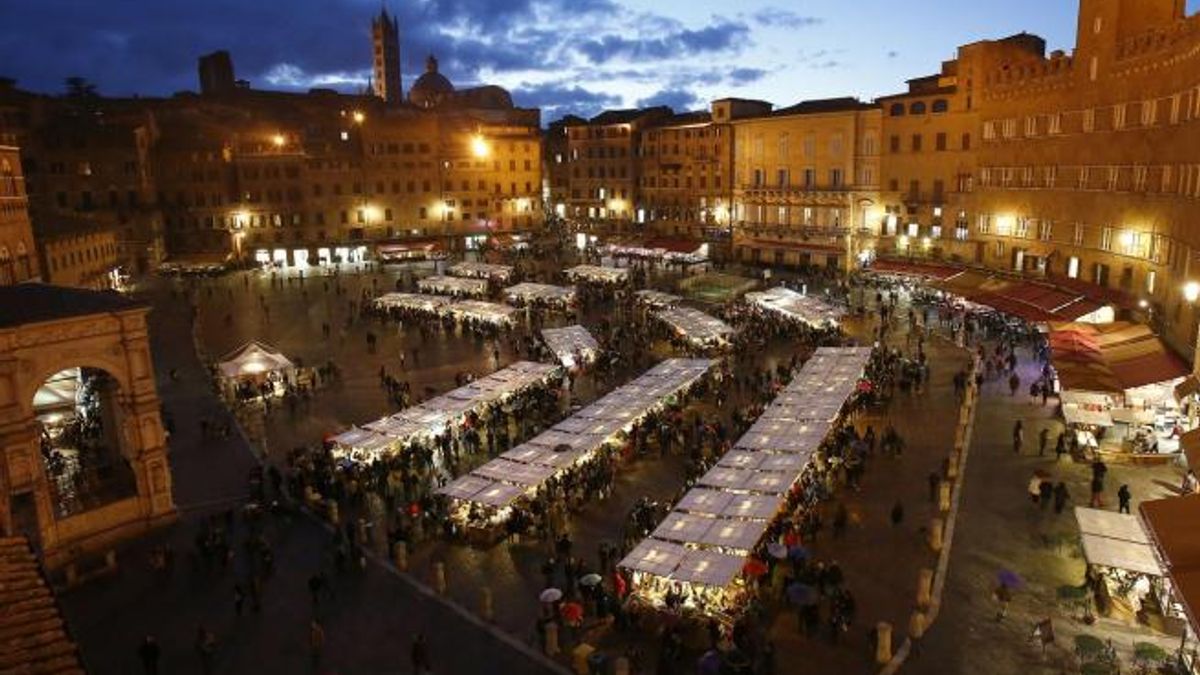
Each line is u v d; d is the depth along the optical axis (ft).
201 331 272.72
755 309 266.57
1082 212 215.31
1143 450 138.31
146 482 130.21
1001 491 129.39
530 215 476.13
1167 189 169.78
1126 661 86.58
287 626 103.40
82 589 113.19
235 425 181.37
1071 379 144.46
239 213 420.77
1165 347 155.63
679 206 420.36
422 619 103.96
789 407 151.23
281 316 294.87
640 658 92.53
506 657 95.66
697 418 163.32
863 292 296.30
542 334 234.79
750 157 377.30
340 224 438.81
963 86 290.35
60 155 374.43
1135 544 97.40
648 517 121.19
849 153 332.60
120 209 384.06
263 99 559.38
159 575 115.65
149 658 92.63
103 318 123.75
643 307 277.23
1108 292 196.44
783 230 363.56
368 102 598.34
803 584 97.19
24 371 117.50
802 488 125.90
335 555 116.26
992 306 221.46
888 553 112.57
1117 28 198.08
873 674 87.92
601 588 102.27
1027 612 97.25
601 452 147.33
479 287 314.35
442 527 127.44
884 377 183.93
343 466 145.59
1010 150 255.70
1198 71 152.05
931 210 307.17
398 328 270.87
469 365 224.94
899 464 142.61
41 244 252.01
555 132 526.16
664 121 443.32
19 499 124.67
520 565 116.57
